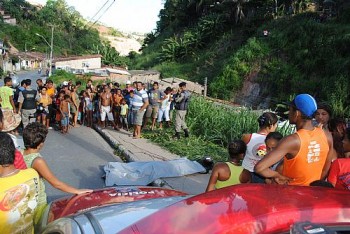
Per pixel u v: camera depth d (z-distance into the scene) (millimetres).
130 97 13125
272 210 1975
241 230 1850
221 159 9648
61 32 113312
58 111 13688
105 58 64688
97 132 14133
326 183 3217
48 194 6859
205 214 2004
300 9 35188
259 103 30078
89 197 3938
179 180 7742
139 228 2057
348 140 4207
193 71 43688
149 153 10141
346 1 30688
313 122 3740
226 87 33031
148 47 70062
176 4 65000
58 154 10086
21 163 3723
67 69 52250
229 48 42156
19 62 80812
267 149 4555
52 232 2793
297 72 28203
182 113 11828
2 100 11273
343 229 1910
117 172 7871
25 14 113562
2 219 3264
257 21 40906
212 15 49656
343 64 24031
